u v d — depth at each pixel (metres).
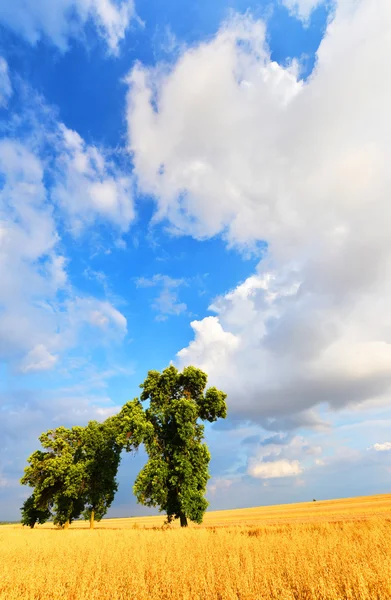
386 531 15.55
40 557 13.95
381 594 7.48
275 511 82.62
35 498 45.03
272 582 8.52
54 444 45.66
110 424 47.84
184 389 38.66
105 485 46.22
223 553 12.35
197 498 32.72
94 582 9.41
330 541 13.13
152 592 8.73
